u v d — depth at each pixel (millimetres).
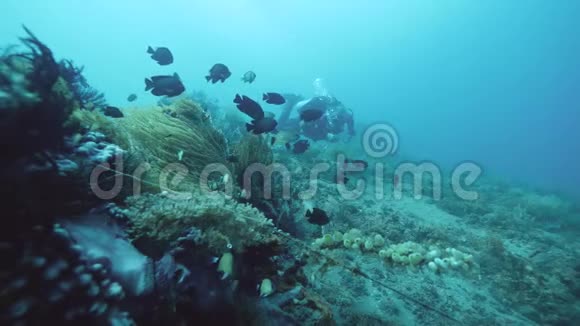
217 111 14914
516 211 10594
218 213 2920
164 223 2621
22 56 2287
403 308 4523
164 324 2057
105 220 2389
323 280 4613
